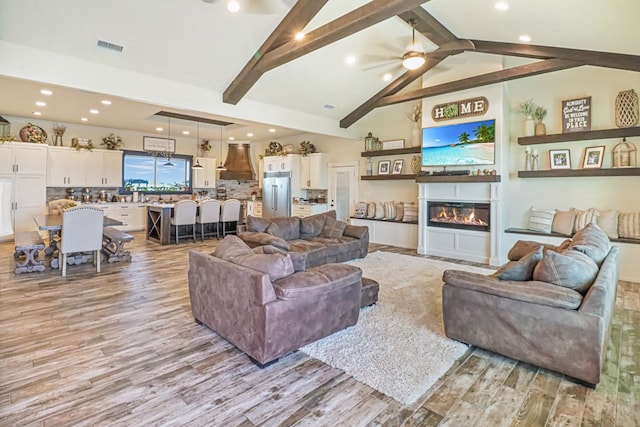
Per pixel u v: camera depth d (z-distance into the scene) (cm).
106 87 453
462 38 500
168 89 511
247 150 1120
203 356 262
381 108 796
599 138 505
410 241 715
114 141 880
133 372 239
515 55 494
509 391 219
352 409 201
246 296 250
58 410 198
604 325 222
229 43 450
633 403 206
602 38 391
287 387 223
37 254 546
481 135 588
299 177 966
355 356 261
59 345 277
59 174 791
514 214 601
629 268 468
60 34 388
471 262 588
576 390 220
